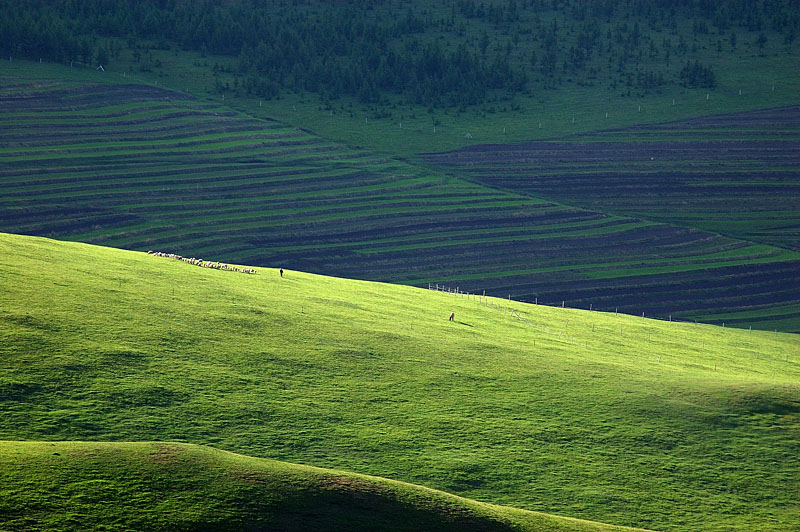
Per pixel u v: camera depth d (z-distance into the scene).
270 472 161.25
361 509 153.00
